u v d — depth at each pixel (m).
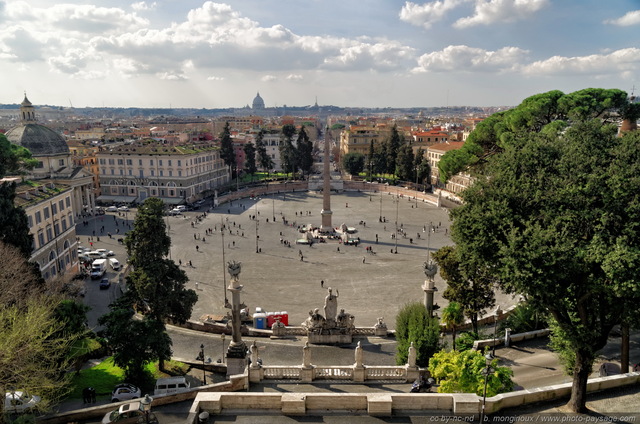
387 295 61.12
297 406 20.80
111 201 138.12
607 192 20.84
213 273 71.06
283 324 47.28
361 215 118.88
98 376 37.31
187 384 33.66
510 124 57.81
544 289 20.61
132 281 40.12
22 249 44.81
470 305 39.28
